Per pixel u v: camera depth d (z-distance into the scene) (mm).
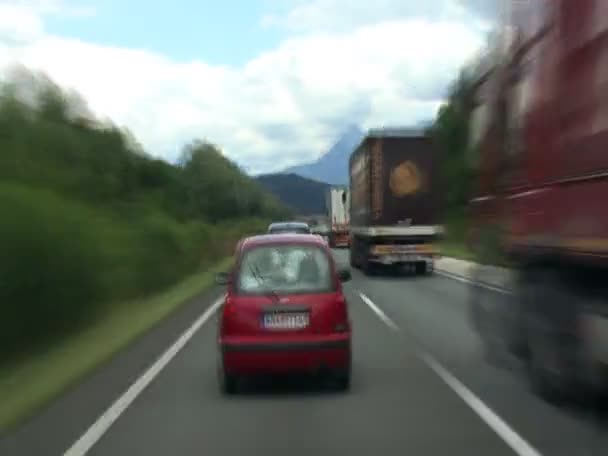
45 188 19531
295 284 10633
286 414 9352
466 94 13977
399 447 7789
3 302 12438
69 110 33281
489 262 12266
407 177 31406
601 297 8586
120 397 10336
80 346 15266
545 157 9664
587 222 8336
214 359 13375
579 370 9039
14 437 8266
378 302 22078
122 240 22016
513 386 10805
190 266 35812
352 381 11320
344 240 69625
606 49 7844
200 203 94750
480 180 12773
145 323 18750
